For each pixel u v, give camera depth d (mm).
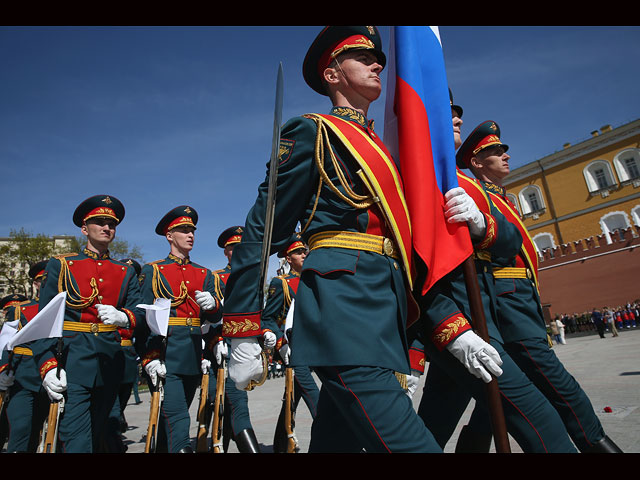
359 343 1655
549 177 47469
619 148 43281
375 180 1897
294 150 1927
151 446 4266
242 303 1826
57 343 3926
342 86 2281
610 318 24328
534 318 2984
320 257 1860
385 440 1581
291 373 4816
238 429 4574
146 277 5414
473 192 2859
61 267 4355
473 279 2145
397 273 1887
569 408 2766
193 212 5887
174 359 4895
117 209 4828
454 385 2658
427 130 2203
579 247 36312
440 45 2514
